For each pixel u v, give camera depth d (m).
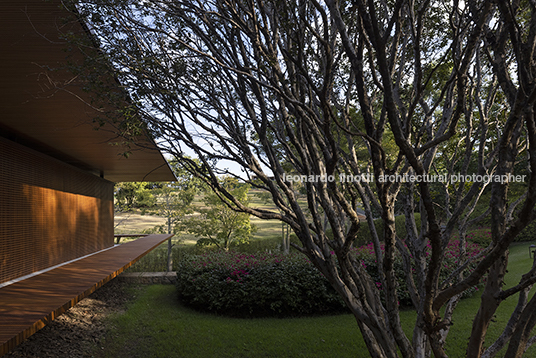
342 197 1.73
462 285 1.46
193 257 9.07
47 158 7.10
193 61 2.32
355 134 1.48
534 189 1.20
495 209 1.76
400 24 1.87
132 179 11.65
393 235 1.74
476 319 1.90
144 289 9.07
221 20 2.40
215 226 12.60
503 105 2.76
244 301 6.97
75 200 8.69
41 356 4.51
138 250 9.14
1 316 3.55
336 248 1.97
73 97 4.15
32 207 6.53
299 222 2.16
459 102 1.46
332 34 2.24
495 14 2.06
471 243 8.95
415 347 2.39
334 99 2.69
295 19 1.67
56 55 3.16
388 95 1.29
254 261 7.89
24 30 2.73
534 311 1.83
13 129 5.59
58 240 7.57
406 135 1.75
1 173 5.60
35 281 5.48
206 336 5.82
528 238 12.06
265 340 5.63
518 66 1.42
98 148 6.97
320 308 7.07
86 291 4.76
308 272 7.18
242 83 2.32
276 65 1.95
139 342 5.60
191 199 12.73
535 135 1.24
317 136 2.01
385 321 2.35
